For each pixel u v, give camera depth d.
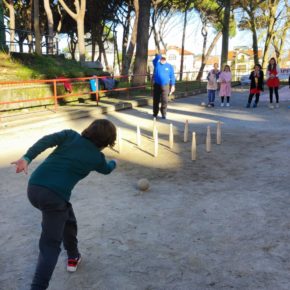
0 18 19.53
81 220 4.49
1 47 17.48
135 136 9.34
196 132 9.90
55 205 2.77
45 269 2.79
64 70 16.80
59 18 36.34
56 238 2.87
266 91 22.67
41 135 9.66
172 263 3.50
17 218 4.60
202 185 5.68
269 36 34.88
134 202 5.03
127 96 16.69
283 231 4.11
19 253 3.76
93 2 32.62
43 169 2.84
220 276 3.27
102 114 13.36
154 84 11.92
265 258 3.55
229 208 4.77
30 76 14.50
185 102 17.45
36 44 20.53
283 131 9.88
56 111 12.47
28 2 33.94
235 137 9.20
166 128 10.48
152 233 4.11
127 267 3.45
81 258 3.62
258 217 4.48
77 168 2.84
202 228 4.21
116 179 6.03
